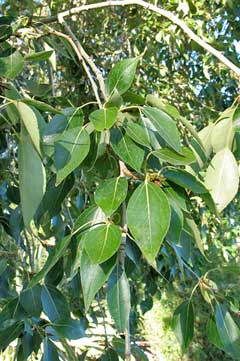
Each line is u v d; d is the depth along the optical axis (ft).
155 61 5.09
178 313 1.75
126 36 4.81
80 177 2.96
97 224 1.32
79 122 1.47
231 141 1.58
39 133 1.28
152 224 1.19
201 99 5.49
